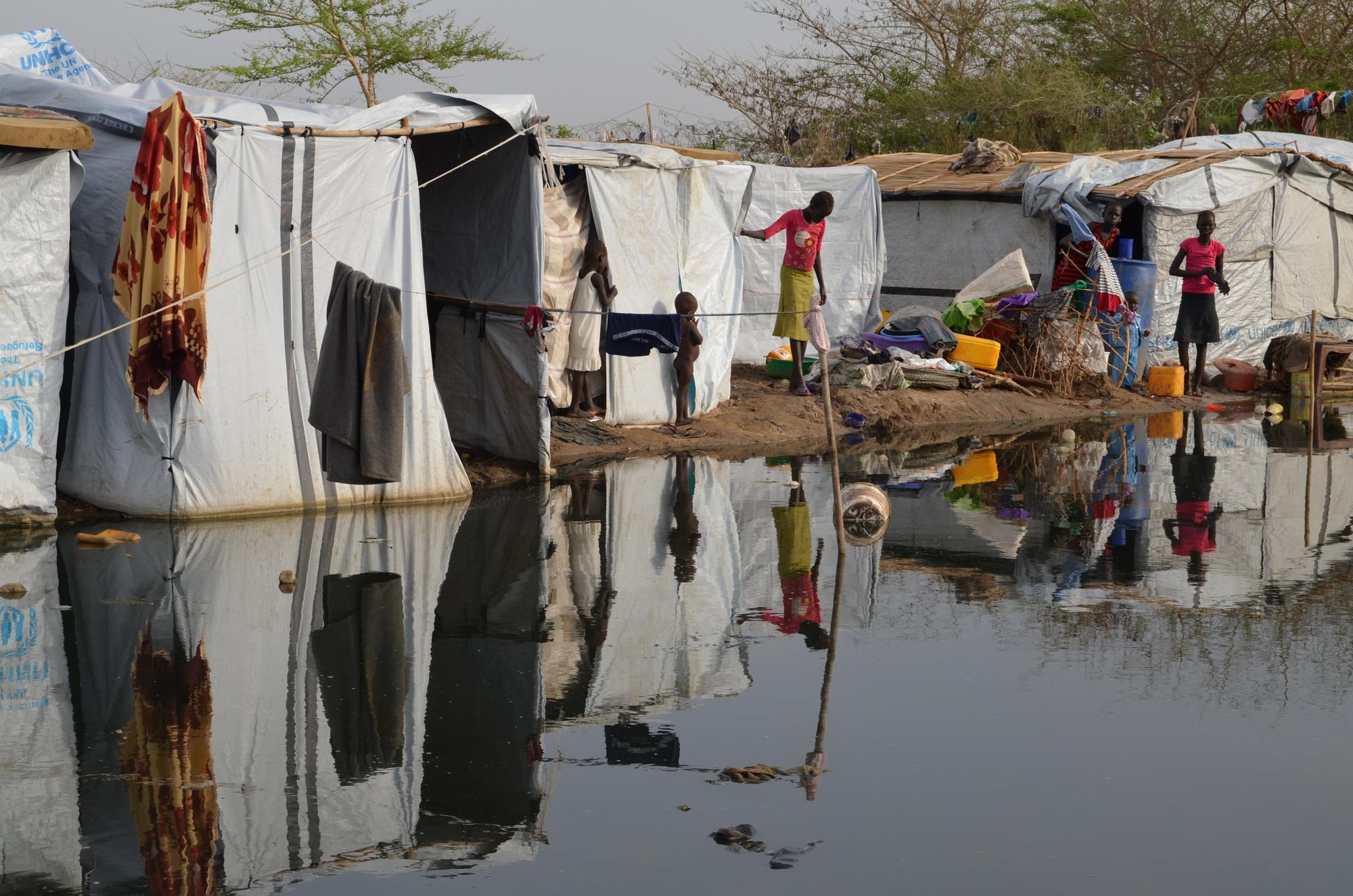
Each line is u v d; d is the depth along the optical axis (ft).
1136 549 26.61
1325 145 62.80
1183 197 52.90
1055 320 51.21
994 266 53.01
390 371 28.27
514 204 33.94
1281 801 14.43
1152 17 95.86
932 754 15.74
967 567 25.13
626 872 12.81
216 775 15.10
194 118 26.27
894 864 12.96
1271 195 56.18
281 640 20.06
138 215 26.55
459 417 36.81
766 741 16.16
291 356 28.81
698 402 43.37
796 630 20.92
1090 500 31.91
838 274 52.21
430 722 16.79
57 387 27.25
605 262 39.27
